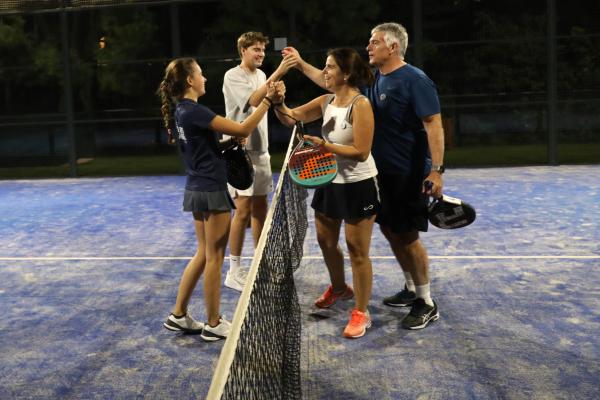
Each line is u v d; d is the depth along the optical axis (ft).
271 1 55.77
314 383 11.27
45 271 19.07
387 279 17.11
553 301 15.06
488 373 11.46
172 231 24.21
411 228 13.32
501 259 18.81
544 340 12.83
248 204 16.60
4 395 11.23
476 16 53.42
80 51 63.93
